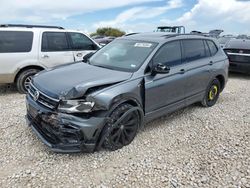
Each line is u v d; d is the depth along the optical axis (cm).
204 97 548
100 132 334
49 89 336
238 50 912
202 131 445
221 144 398
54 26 712
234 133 441
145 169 324
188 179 307
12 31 620
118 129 354
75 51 717
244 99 652
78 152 339
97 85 332
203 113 533
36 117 348
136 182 298
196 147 387
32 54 642
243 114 536
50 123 325
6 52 611
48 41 670
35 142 379
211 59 543
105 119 331
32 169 315
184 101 479
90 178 302
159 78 406
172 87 434
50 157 341
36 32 653
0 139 385
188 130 447
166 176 311
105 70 395
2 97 621
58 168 319
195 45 509
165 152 368
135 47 439
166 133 431
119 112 347
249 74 1034
